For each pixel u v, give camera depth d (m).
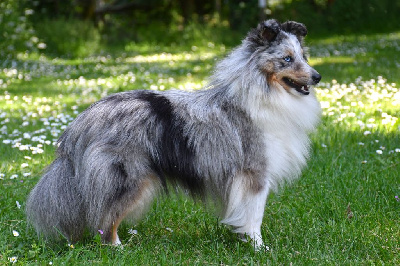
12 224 6.88
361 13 33.25
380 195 7.73
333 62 21.33
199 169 6.07
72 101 14.83
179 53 28.36
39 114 12.91
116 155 5.86
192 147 6.02
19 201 7.72
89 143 5.93
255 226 6.23
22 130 11.51
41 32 27.61
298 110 6.31
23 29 25.50
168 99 6.22
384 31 32.50
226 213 6.31
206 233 6.79
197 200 6.47
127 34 32.47
